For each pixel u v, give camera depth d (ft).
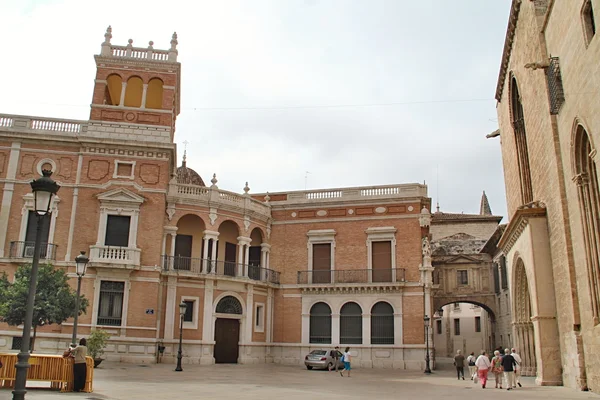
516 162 93.35
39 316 83.51
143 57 121.80
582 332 61.26
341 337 126.00
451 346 216.33
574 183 61.36
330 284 127.34
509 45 90.79
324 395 55.57
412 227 127.34
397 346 121.19
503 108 104.22
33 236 106.01
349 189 134.00
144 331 105.09
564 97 62.75
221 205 123.65
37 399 43.32
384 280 126.11
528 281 77.15
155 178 112.06
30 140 109.19
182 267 120.16
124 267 104.78
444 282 169.68
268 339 128.06
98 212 108.37
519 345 89.51
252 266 128.88
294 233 134.72
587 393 57.82
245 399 49.24
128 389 55.83
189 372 86.69
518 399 52.37
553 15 64.69
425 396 56.65
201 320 115.14
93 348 87.56
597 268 57.72
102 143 110.42
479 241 178.40
